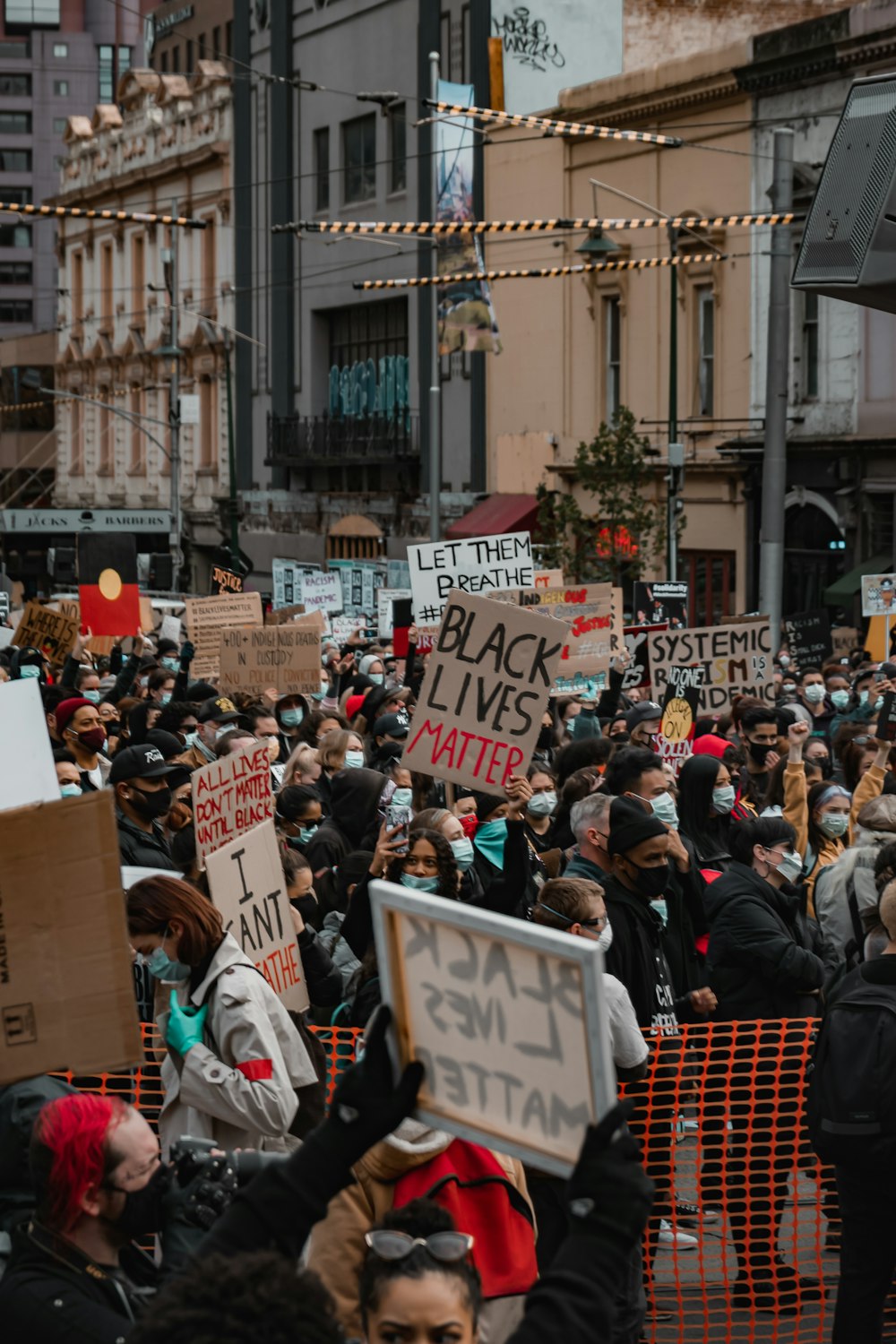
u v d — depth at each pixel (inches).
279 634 722.8
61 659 775.1
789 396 1539.1
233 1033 216.2
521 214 1873.8
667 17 1935.3
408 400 2164.1
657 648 647.8
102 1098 163.0
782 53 1485.0
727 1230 302.0
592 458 1729.8
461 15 1973.4
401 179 2144.4
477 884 355.6
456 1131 129.5
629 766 355.9
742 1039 314.0
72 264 3142.2
